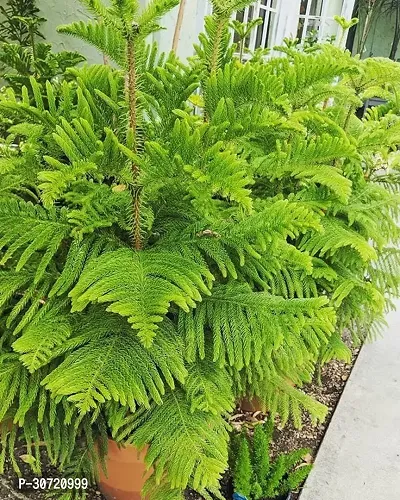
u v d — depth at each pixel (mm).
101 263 885
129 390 831
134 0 784
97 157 855
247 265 1108
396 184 1746
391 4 6754
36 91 1008
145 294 794
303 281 1282
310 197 1338
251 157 1300
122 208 1016
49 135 1014
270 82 982
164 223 1094
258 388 1266
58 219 982
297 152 1141
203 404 941
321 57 1214
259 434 1403
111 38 939
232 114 908
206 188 803
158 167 858
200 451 917
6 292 976
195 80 1060
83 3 804
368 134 1545
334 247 1292
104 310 1006
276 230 915
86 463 1161
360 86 1535
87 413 1099
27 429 1054
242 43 1731
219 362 956
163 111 1064
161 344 925
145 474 1083
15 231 925
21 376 978
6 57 1772
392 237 1526
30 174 973
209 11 2799
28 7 2430
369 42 7090
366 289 1393
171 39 2418
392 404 1938
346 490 1520
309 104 1333
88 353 888
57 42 2613
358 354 2264
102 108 1104
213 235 1026
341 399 1940
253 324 961
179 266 901
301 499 1473
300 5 4133
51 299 986
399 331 2500
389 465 1635
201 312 1011
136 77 904
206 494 1032
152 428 970
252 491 1326
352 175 1562
